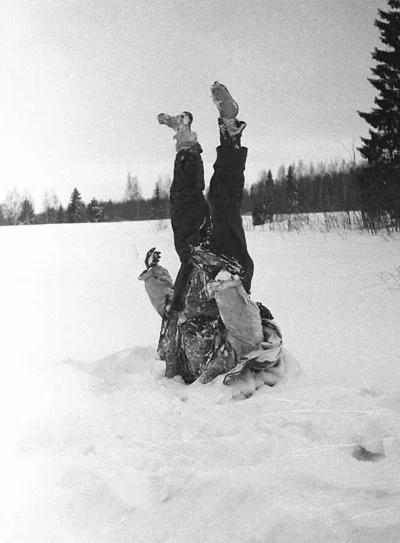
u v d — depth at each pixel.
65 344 7.06
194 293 4.83
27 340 7.29
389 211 20.75
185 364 4.89
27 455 3.60
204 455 3.47
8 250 18.16
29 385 4.79
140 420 3.99
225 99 4.81
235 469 3.27
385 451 3.43
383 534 2.64
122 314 9.06
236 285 4.48
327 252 15.53
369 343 6.50
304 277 11.90
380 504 2.88
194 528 2.77
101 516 2.93
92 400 4.42
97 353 6.52
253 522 2.76
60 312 9.35
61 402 4.37
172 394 4.49
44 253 17.47
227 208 4.89
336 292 10.18
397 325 7.50
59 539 2.73
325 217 20.91
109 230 23.44
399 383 4.83
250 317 4.57
